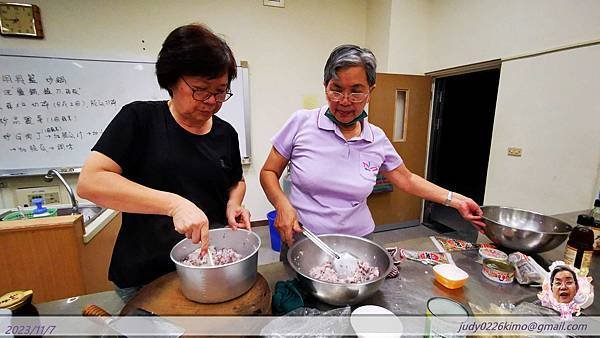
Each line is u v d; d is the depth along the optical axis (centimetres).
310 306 68
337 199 104
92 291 135
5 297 57
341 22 322
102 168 69
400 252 97
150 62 259
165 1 257
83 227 129
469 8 261
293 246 83
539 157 213
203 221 65
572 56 189
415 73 312
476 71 267
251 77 296
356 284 63
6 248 114
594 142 182
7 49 222
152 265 82
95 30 243
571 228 95
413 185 116
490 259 89
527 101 218
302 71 314
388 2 294
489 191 252
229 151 97
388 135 306
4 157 235
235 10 280
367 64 87
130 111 78
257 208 322
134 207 67
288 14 299
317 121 105
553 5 199
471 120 370
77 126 248
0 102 228
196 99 73
